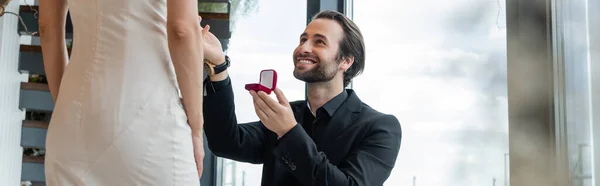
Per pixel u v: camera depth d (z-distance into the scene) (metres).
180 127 1.36
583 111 1.53
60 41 1.55
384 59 2.83
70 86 1.35
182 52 1.34
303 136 1.84
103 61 1.32
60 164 1.32
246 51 3.22
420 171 2.64
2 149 2.84
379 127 2.00
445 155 2.45
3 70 2.83
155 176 1.31
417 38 2.71
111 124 1.29
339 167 1.98
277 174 2.04
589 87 1.51
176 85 1.39
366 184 1.88
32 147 3.16
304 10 3.19
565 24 1.54
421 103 2.65
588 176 1.53
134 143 1.30
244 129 2.14
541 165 0.69
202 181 3.24
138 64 1.32
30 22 3.05
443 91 2.45
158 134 1.32
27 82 3.14
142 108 1.31
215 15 3.08
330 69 2.03
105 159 1.30
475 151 1.83
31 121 3.13
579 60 1.53
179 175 1.35
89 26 1.35
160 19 1.36
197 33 1.36
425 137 2.62
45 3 1.55
